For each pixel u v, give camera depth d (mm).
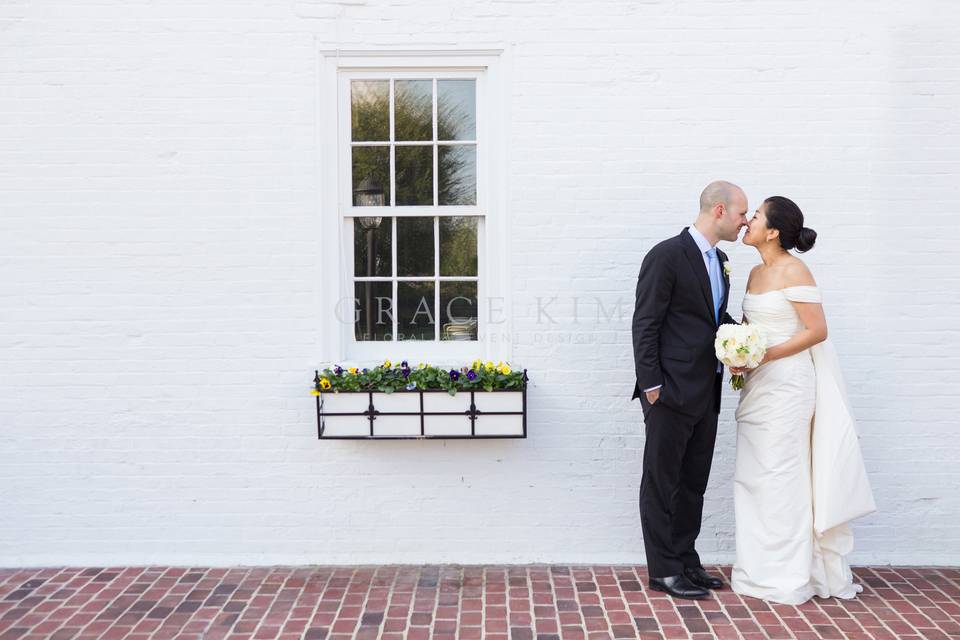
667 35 4211
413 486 4344
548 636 3506
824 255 4277
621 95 4234
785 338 3812
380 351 4406
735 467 4047
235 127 4246
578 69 4227
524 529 4367
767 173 4246
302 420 4324
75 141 4242
